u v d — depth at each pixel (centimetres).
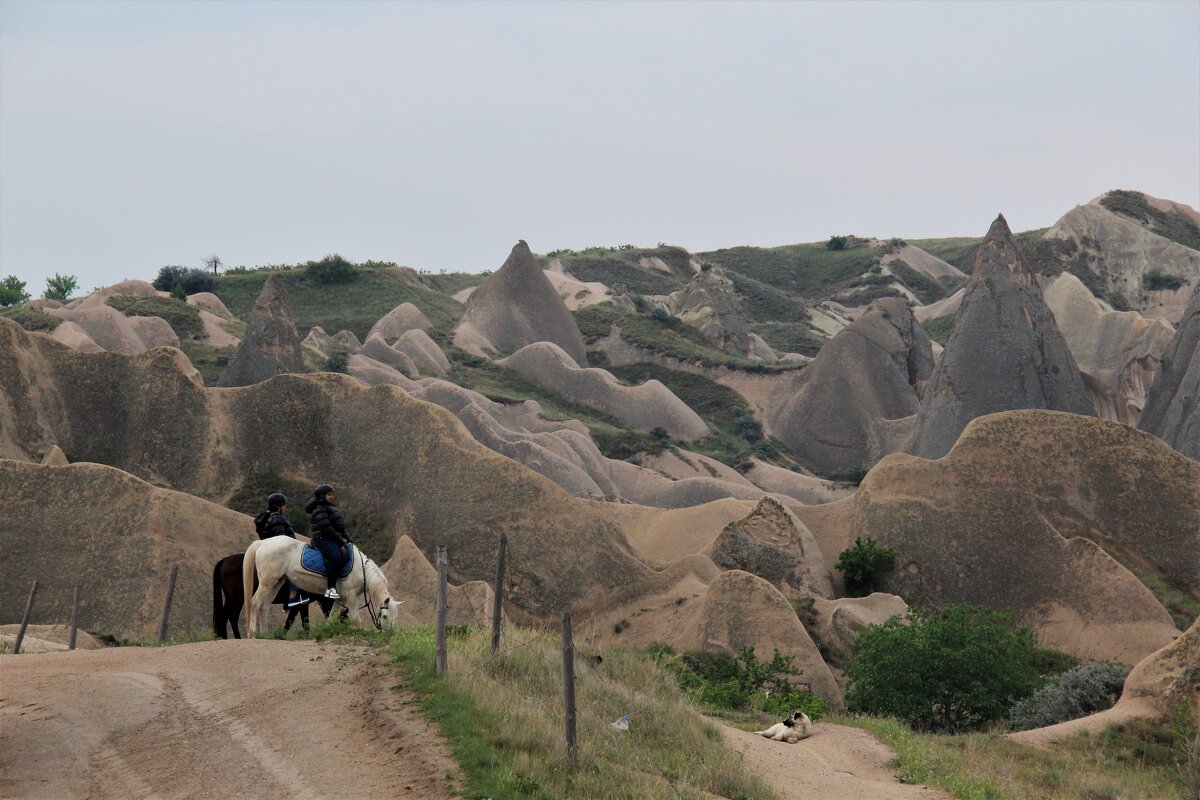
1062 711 3234
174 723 1392
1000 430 6328
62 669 1603
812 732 2200
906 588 5922
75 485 4706
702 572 5456
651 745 1631
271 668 1611
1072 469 6191
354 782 1222
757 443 11125
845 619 5222
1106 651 5316
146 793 1193
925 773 1925
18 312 10381
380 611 2069
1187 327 9881
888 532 6094
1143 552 6003
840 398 11338
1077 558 5750
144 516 4584
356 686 1529
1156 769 2406
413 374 11100
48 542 4559
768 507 6000
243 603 2109
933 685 3306
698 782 1482
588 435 10300
